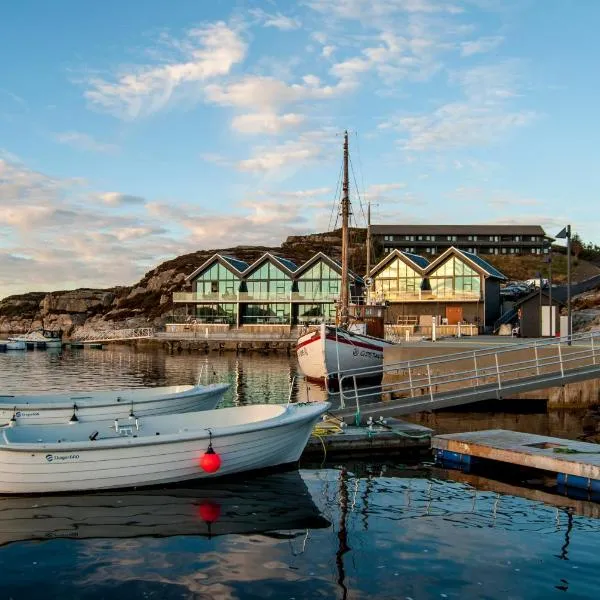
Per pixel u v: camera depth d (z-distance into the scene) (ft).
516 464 47.67
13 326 374.43
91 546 32.40
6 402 56.70
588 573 28.91
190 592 27.09
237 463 44.50
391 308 215.72
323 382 118.01
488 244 359.25
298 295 230.27
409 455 53.21
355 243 369.50
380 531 34.53
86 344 273.13
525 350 81.41
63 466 39.96
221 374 140.36
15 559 30.76
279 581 28.12
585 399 78.64
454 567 29.58
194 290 248.32
